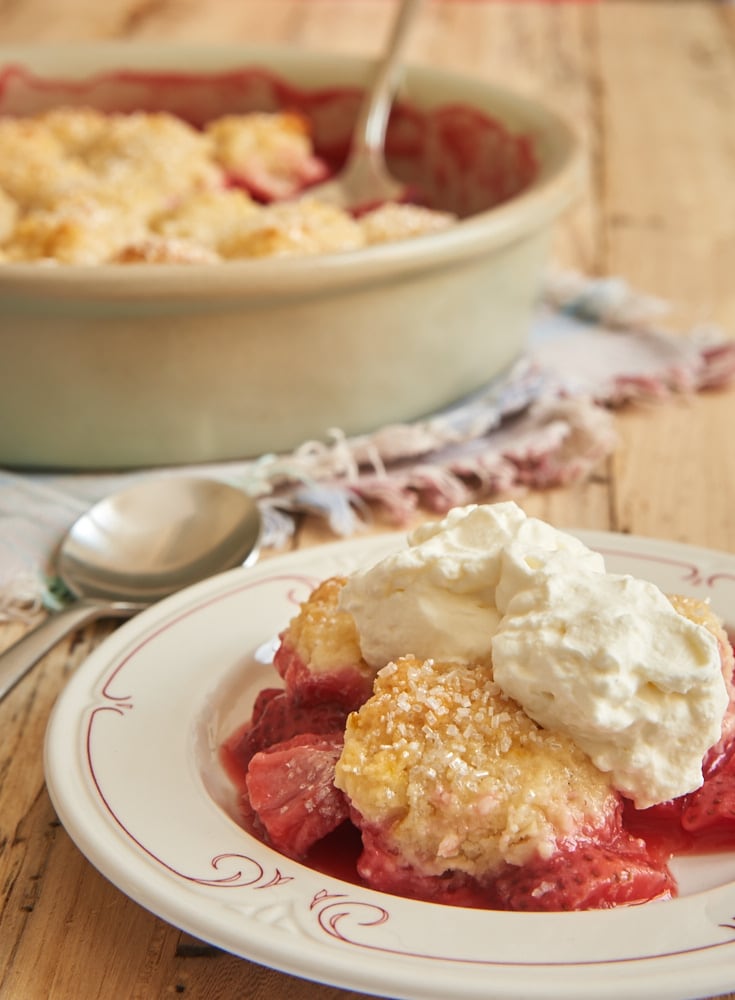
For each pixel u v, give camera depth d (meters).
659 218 0.95
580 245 0.90
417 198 0.84
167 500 0.58
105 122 0.89
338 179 0.86
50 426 0.61
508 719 0.42
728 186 1.01
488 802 0.41
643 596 0.42
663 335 0.75
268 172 0.86
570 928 0.38
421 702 0.42
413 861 0.41
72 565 0.56
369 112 0.85
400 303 0.62
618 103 1.17
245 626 0.50
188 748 0.45
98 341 0.59
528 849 0.41
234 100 0.92
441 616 0.44
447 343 0.64
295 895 0.39
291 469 0.61
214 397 0.61
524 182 0.80
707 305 0.81
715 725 0.41
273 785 0.43
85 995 0.40
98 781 0.43
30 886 0.43
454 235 0.62
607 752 0.42
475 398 0.67
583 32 1.36
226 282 0.58
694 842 0.43
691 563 0.51
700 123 1.13
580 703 0.41
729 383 0.73
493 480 0.63
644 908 0.39
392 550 0.53
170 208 0.80
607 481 0.64
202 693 0.47
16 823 0.46
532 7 1.43
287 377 0.61
